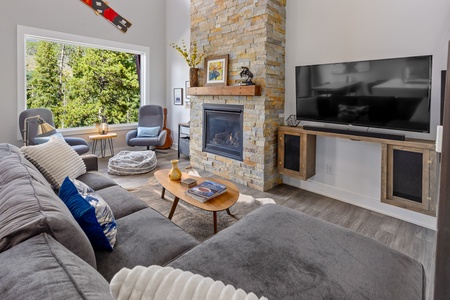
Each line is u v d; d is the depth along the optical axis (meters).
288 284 1.01
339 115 2.75
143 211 1.79
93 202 1.42
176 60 5.55
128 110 5.68
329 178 3.19
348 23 2.84
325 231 1.38
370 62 2.45
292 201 3.06
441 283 0.58
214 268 1.09
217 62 3.75
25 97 4.15
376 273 1.08
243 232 1.36
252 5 3.23
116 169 3.92
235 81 3.56
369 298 0.96
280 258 1.15
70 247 0.93
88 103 5.17
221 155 3.89
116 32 5.00
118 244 1.39
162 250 1.34
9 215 0.93
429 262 1.97
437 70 2.32
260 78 3.24
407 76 2.24
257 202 3.03
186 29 5.23
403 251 2.11
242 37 3.40
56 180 2.11
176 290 0.62
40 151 2.11
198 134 4.27
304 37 3.21
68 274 0.63
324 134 2.86
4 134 4.01
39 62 4.55
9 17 3.88
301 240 1.29
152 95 5.69
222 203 2.21
